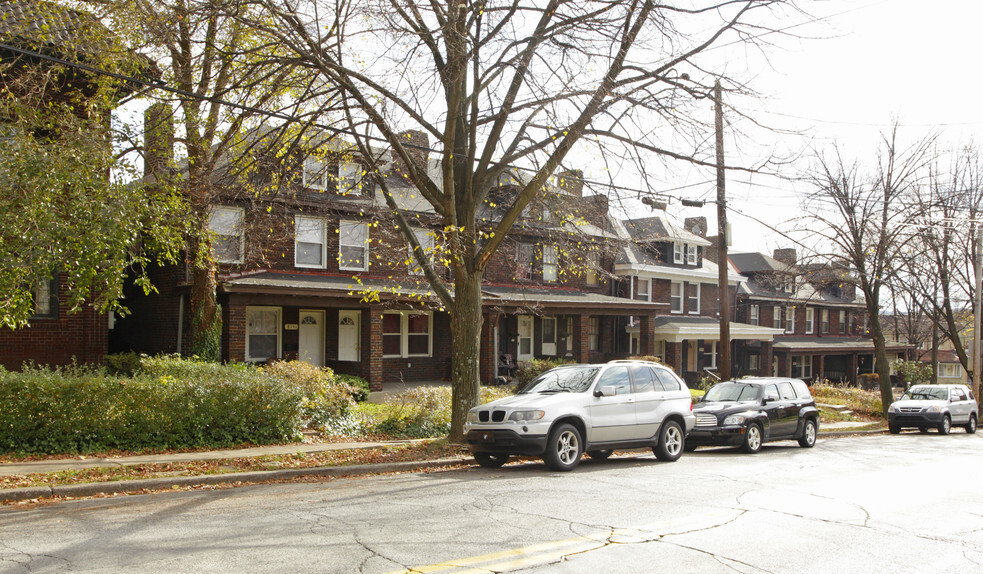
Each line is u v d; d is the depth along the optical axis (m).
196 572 5.60
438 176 27.30
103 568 5.68
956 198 28.36
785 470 12.21
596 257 17.36
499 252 26.06
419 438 15.20
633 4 12.26
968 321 44.41
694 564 6.02
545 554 6.21
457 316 13.80
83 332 17.36
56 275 16.92
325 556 6.08
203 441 12.70
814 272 27.66
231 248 20.38
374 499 8.80
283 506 8.32
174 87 12.79
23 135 10.31
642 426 12.65
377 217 17.02
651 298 37.25
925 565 6.19
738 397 16.58
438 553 6.20
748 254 48.00
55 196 9.93
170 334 21.44
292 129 14.38
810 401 17.53
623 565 5.95
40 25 13.63
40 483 9.13
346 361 24.14
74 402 11.59
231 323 20.22
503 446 11.17
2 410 11.05
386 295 22.70
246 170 14.35
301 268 23.23
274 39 12.92
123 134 12.62
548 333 32.50
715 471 11.85
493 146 13.55
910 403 24.20
